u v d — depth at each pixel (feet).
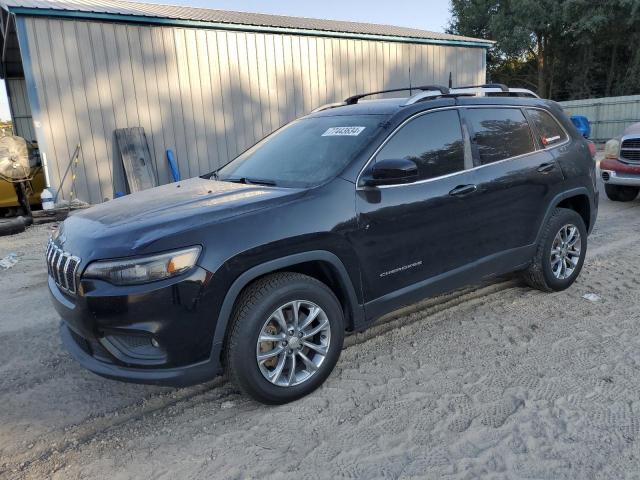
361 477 8.48
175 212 10.15
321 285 10.72
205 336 9.43
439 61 49.90
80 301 9.30
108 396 11.27
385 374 11.62
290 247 10.09
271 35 39.55
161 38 35.19
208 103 37.73
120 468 8.93
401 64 47.16
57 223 30.30
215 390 11.35
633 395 10.39
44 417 10.56
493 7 107.14
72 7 32.94
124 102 34.50
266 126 40.60
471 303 15.46
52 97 32.01
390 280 11.77
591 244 21.53
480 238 13.39
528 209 14.47
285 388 10.39
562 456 8.75
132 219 10.14
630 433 9.26
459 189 12.72
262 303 9.85
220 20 37.37
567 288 16.31
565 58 106.01
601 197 32.53
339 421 9.98
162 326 9.09
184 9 44.96
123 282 9.02
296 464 8.84
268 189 11.27
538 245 15.06
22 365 12.77
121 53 33.86
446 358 12.23
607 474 8.29
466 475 8.43
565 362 11.80
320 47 42.11
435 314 14.75
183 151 37.27
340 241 10.77
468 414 10.03
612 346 12.44
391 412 10.19
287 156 12.92
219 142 38.65
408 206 11.78
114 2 42.11
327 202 10.71
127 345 9.45
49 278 11.40
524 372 11.46
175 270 9.08
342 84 43.86
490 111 14.06
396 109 12.53
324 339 10.89
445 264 12.75
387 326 14.08
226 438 9.62
